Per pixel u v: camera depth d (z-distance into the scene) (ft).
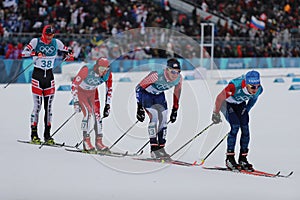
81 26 182.39
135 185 46.29
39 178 48.29
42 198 41.81
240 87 51.37
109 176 49.47
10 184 45.80
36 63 66.03
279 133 75.00
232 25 214.48
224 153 61.52
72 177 48.83
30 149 62.18
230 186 46.44
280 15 228.63
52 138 66.59
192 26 204.33
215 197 42.96
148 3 205.16
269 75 185.57
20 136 71.05
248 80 50.44
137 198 42.24
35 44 65.87
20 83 146.10
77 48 167.22
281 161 57.36
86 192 43.80
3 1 173.78
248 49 196.95
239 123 52.39
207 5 221.25
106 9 193.16
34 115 66.39
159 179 48.57
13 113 92.58
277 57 196.75
